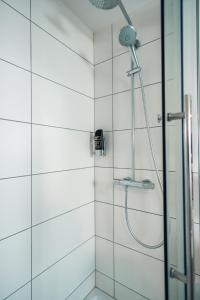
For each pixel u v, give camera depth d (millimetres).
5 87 747
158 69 999
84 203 1190
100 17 1153
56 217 984
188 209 521
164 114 525
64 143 1037
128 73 1042
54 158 973
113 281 1202
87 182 1218
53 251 965
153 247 985
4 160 743
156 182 1009
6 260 748
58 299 992
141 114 1060
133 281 1111
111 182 1198
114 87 1182
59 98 1007
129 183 1059
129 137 1116
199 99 721
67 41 1067
